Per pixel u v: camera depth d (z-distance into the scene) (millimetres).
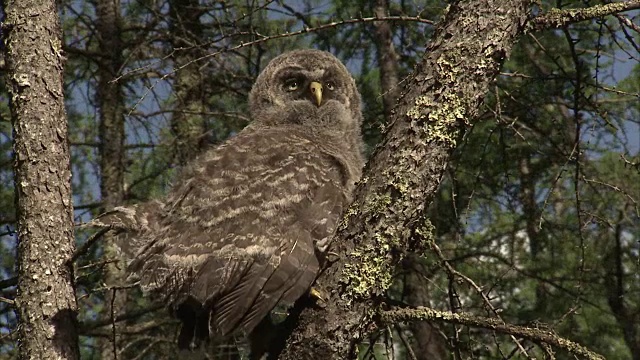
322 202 7203
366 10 14039
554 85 12633
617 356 13594
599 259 13453
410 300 13211
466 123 6387
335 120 9586
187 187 7344
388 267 6363
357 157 9180
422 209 6371
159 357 14680
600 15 6746
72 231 7812
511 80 13125
